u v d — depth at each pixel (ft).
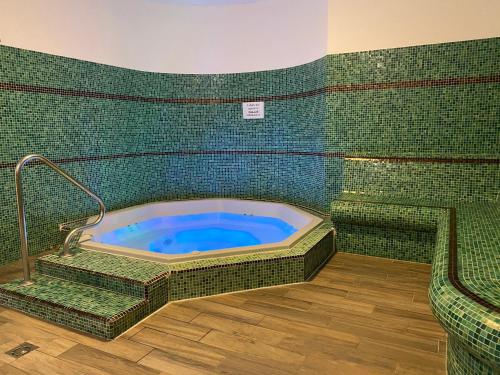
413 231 10.30
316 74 12.59
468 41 10.19
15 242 10.55
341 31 11.48
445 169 10.78
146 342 6.59
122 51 13.69
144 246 12.78
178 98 15.30
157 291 7.82
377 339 6.60
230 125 15.42
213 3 14.67
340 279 9.26
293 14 13.48
